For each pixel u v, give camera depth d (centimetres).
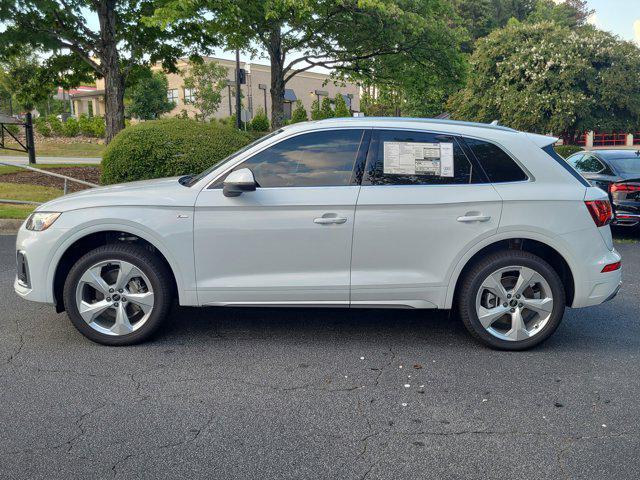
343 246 440
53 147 3384
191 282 446
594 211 446
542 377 406
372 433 326
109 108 1655
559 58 2511
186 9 1318
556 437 324
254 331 496
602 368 424
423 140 452
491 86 2728
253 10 1419
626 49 2511
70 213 445
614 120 2555
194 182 463
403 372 412
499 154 451
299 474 285
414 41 1496
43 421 335
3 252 805
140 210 441
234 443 314
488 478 284
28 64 1888
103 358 432
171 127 1012
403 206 436
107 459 296
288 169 449
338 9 1415
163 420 339
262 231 439
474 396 375
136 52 1803
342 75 1877
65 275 467
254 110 5438
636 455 306
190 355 440
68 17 1593
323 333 493
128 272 446
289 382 394
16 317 527
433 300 448
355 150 450
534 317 457
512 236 441
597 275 447
